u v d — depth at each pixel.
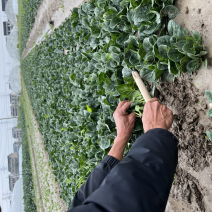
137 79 1.33
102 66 1.84
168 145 0.76
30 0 8.40
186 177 1.37
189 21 1.22
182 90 1.30
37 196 7.17
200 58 1.13
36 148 8.03
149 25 1.34
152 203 0.58
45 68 5.01
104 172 1.07
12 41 17.41
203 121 1.22
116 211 0.52
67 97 3.04
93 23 2.04
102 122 1.79
